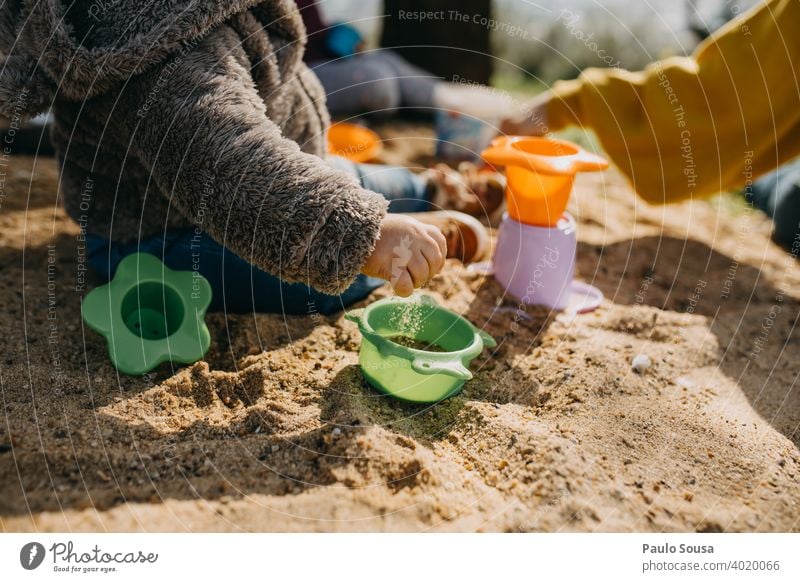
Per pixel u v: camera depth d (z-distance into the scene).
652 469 1.01
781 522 0.95
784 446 1.10
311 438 0.98
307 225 0.98
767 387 1.27
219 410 1.06
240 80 1.09
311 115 1.41
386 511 0.89
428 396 1.09
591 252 1.76
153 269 1.21
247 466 0.94
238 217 1.00
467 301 1.42
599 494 0.95
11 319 1.25
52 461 0.91
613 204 2.06
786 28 1.56
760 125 1.63
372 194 1.02
